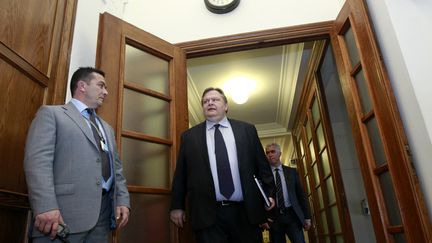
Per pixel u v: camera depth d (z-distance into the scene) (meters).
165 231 1.99
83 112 1.44
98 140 1.42
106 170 1.40
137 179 1.97
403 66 1.61
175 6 2.74
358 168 3.27
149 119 2.18
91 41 2.14
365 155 1.99
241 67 3.97
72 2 1.91
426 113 1.49
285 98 4.82
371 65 1.84
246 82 4.28
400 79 1.65
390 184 1.78
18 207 1.33
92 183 1.26
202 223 1.65
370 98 1.87
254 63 3.89
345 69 2.23
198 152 1.83
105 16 2.09
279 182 3.25
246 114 5.52
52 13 1.72
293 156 7.27
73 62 1.88
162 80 2.38
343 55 2.27
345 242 3.02
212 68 3.96
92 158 1.30
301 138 5.24
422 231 1.45
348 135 3.39
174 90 2.37
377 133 1.90
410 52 1.61
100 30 2.06
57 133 1.26
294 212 3.17
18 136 1.38
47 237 1.13
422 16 1.69
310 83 3.86
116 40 2.10
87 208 1.21
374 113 1.83
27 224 1.38
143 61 2.31
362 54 1.93
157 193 2.00
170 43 2.53
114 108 1.94
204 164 1.79
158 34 2.67
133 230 1.84
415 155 1.56
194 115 5.08
